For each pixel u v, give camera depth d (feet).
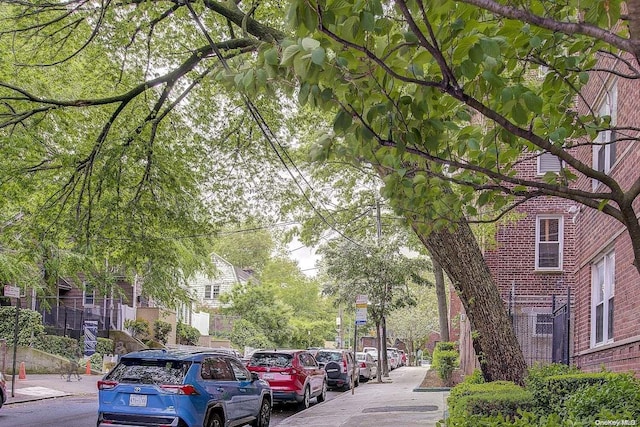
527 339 65.00
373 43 14.24
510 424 20.42
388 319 178.91
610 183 14.12
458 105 19.39
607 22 15.06
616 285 36.24
